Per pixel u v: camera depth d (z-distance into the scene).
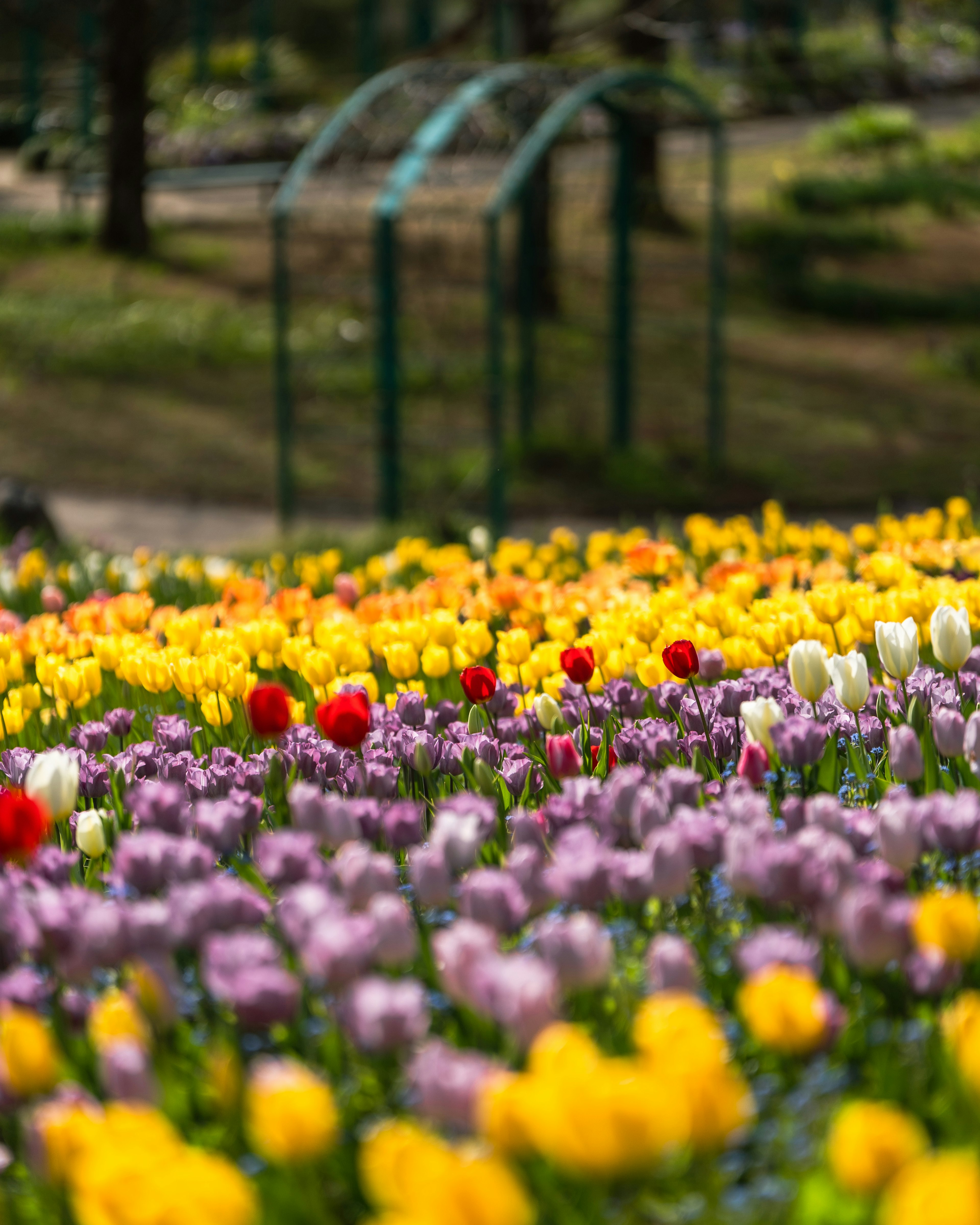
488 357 18.22
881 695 4.40
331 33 62.50
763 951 2.63
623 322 22.52
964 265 34.94
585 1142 1.91
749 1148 2.41
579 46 28.11
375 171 21.58
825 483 21.33
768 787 3.93
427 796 4.28
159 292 30.23
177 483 21.30
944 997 2.83
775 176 40.41
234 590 7.25
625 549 8.83
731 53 49.66
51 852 3.45
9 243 33.38
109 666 5.77
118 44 32.41
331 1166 2.43
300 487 21.08
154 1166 1.95
